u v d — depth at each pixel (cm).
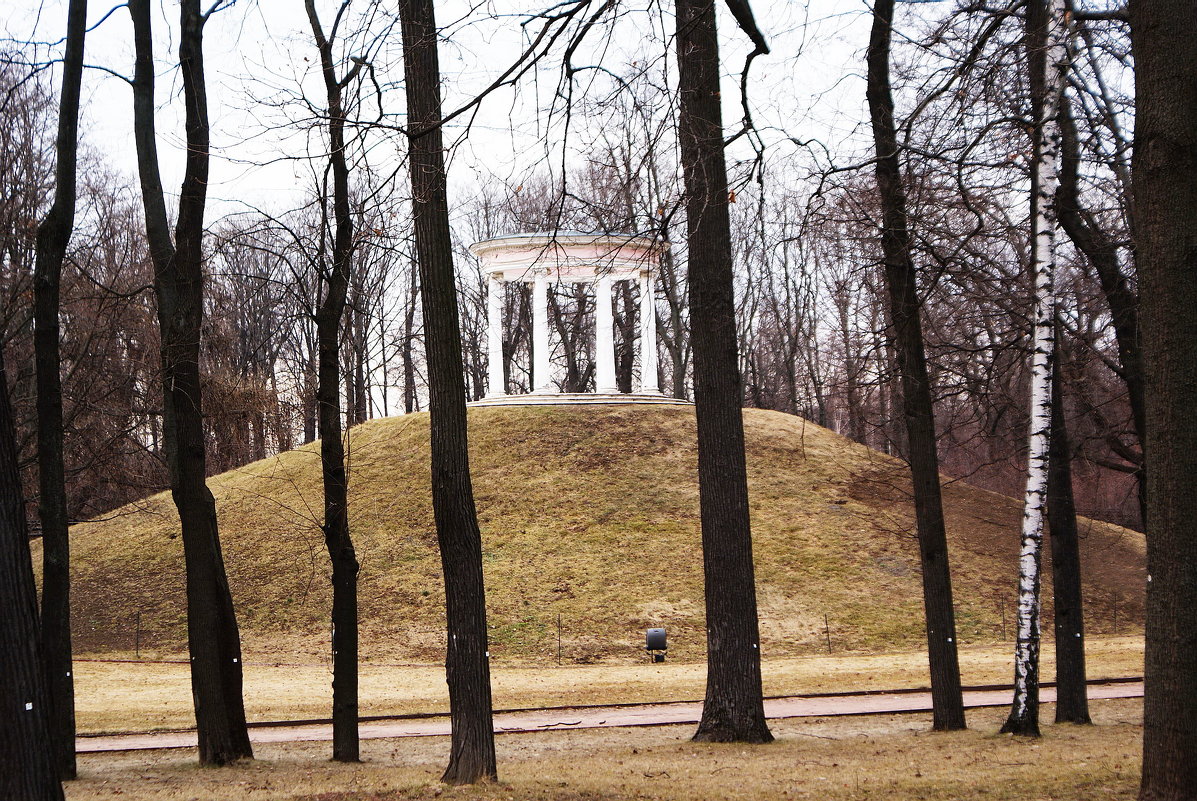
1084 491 3744
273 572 3931
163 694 2666
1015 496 4706
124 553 4225
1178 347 809
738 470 1644
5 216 1953
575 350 6281
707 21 1492
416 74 1185
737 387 1645
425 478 4562
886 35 1551
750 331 6150
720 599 1642
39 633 824
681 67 1505
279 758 1672
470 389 6644
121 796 1215
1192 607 797
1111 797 955
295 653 3334
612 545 4003
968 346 1831
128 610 3803
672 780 1219
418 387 7031
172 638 3591
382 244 1302
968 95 1145
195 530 1538
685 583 3738
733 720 1630
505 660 3212
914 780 1132
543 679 2844
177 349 1507
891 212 1553
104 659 3400
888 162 1568
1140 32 830
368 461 4797
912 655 3188
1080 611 1892
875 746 1532
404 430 5094
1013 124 1291
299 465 4900
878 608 3638
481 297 6362
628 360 6222
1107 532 4209
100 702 2522
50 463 1477
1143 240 830
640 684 2725
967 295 1582
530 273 4753
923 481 1817
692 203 1521
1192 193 811
